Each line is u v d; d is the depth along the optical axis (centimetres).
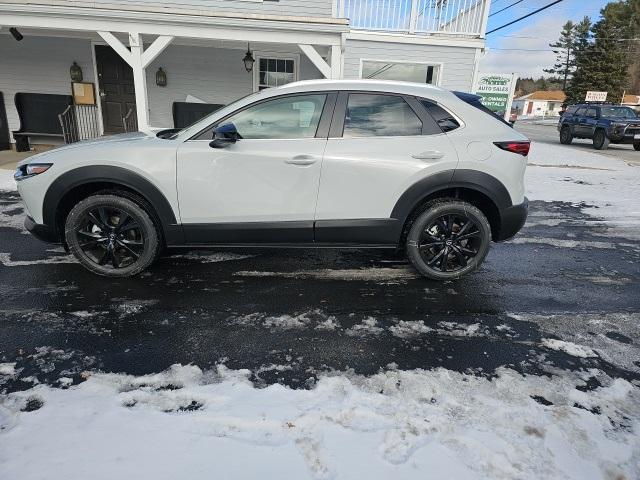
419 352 271
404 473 180
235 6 960
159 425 201
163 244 365
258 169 335
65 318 296
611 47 5362
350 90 345
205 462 181
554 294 368
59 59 957
